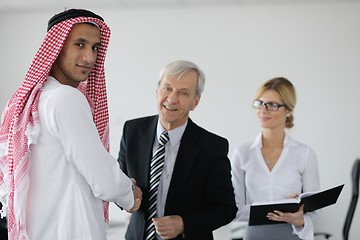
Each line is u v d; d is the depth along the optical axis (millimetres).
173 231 2969
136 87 8125
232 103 7941
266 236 3709
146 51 8125
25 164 2475
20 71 8266
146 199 3115
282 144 3961
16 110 2531
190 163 3104
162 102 3082
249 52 7918
